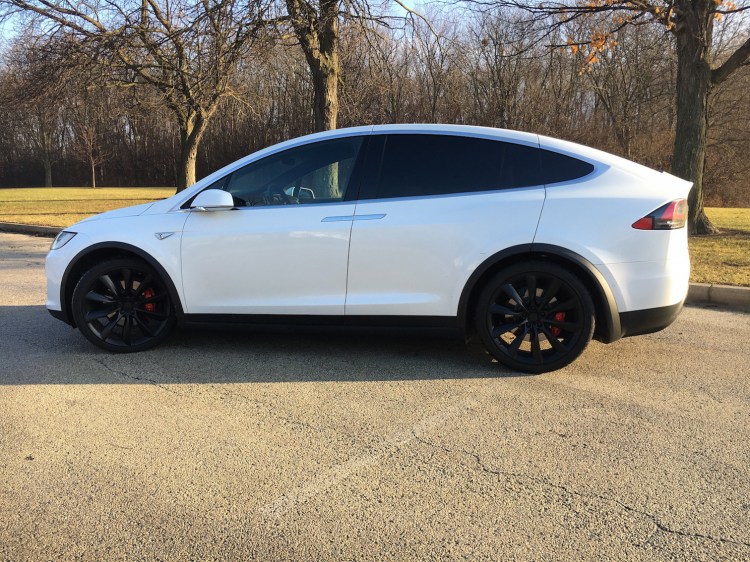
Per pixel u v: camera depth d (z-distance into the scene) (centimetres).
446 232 390
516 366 403
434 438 311
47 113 1753
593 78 3045
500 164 400
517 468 279
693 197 1108
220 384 387
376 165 412
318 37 977
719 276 691
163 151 6109
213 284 425
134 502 252
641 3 1024
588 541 225
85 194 3538
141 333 456
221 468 280
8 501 252
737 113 2688
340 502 252
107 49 1431
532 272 387
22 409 346
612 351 459
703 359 440
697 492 258
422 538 228
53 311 454
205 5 933
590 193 381
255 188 429
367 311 406
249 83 1750
